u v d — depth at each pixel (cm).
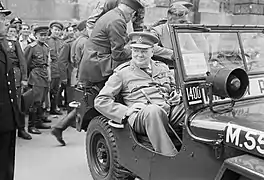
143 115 264
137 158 275
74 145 459
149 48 294
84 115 362
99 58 349
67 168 382
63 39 684
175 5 393
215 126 201
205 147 204
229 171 181
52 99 641
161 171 246
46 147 451
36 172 370
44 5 809
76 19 841
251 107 229
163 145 252
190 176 218
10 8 778
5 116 265
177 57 226
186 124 216
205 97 228
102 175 331
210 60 240
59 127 450
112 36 339
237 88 204
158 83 304
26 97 296
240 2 864
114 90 298
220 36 248
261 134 178
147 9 759
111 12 350
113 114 289
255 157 179
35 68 523
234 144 187
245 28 263
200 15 833
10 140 275
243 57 257
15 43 463
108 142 311
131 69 304
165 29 380
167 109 287
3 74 264
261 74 263
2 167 273
